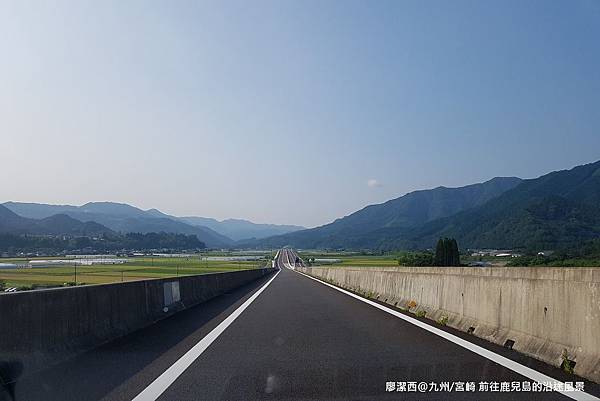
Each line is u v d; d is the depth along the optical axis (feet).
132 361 32.78
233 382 27.25
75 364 31.96
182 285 70.69
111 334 41.50
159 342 40.04
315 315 57.26
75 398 24.49
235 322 51.98
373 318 53.72
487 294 39.91
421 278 58.54
